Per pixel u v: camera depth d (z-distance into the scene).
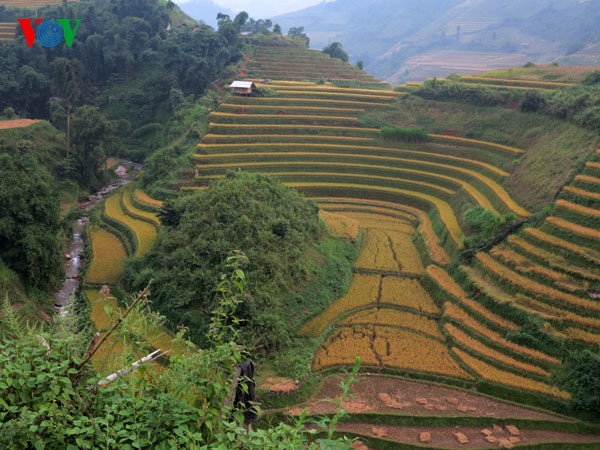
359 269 42.25
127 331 7.08
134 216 53.00
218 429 6.48
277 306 32.41
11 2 121.06
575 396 26.89
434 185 57.44
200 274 33.16
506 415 26.33
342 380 6.12
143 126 89.69
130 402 6.46
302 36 126.56
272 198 41.81
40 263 36.72
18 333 6.81
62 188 60.44
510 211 43.84
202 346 29.95
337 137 67.00
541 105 59.34
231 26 100.12
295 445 5.86
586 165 42.59
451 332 32.94
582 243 36.22
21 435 5.49
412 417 25.61
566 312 31.50
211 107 78.75
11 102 87.00
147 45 102.31
